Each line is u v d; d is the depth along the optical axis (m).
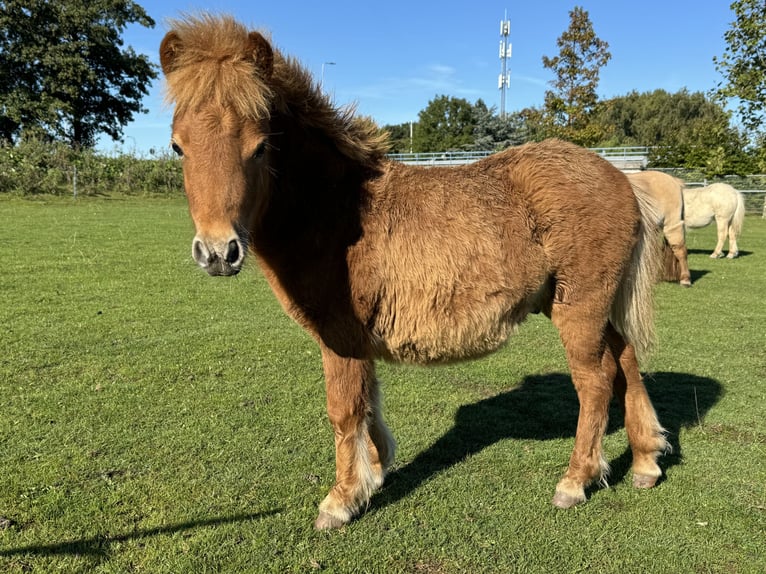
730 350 6.04
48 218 17.28
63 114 37.00
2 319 6.52
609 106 27.97
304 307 2.88
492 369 5.46
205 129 2.27
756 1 12.54
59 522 2.83
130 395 4.48
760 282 10.20
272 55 2.50
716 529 2.90
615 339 3.34
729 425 4.14
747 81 12.86
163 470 3.37
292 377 5.01
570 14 26.86
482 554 2.69
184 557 2.60
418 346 2.92
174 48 2.51
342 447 2.94
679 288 9.65
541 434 4.05
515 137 46.25
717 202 13.18
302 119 2.83
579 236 2.91
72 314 6.87
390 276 2.80
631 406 3.33
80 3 36.50
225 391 4.65
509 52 48.41
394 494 3.23
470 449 3.81
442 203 2.86
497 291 2.86
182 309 7.34
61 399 4.36
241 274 9.65
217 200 2.25
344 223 2.80
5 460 3.41
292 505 3.07
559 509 3.09
